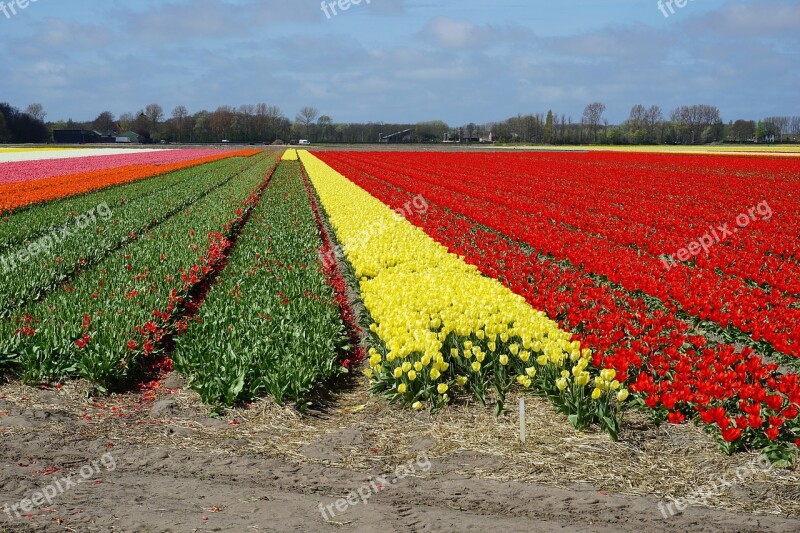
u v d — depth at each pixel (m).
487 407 9.48
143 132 185.00
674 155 87.69
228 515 6.61
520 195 36.91
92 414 9.36
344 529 6.37
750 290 15.34
